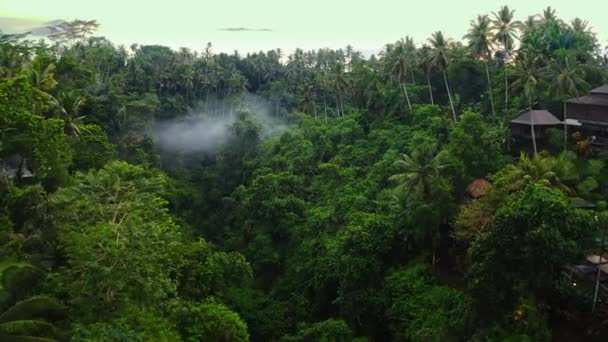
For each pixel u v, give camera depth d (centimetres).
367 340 4141
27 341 1992
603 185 4809
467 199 4750
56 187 3928
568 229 3155
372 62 10750
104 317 2467
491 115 7144
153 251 2856
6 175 3700
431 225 4503
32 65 5656
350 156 7625
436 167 4681
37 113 4550
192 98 12169
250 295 5131
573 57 6762
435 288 4156
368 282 4612
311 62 14650
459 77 8425
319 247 5722
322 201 6888
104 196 3447
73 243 2764
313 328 4306
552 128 5778
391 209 5172
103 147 5859
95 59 10494
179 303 3016
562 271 3553
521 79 6234
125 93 10194
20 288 2378
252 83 14325
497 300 3350
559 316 3469
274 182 7112
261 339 4747
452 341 3616
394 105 8388
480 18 7281
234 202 8162
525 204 3272
